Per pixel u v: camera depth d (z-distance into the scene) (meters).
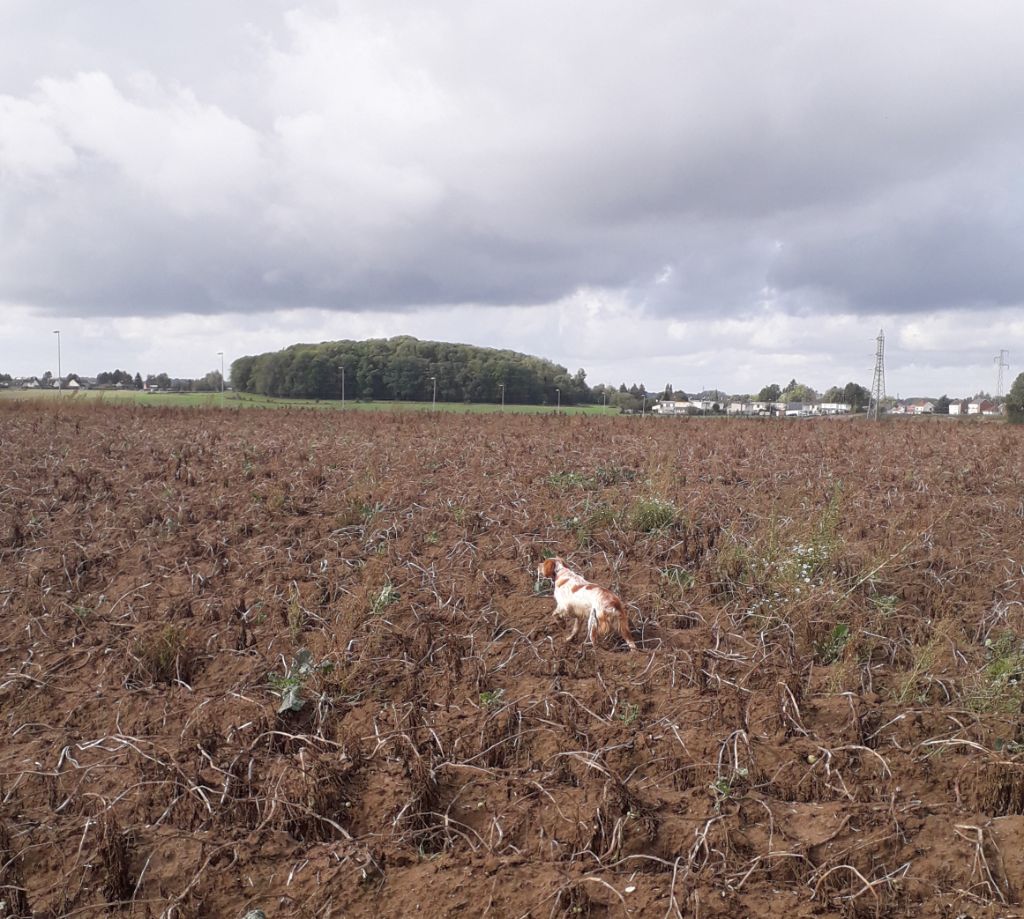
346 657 5.97
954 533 8.88
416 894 3.59
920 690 5.37
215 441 17.88
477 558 8.30
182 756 4.79
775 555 7.55
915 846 3.75
